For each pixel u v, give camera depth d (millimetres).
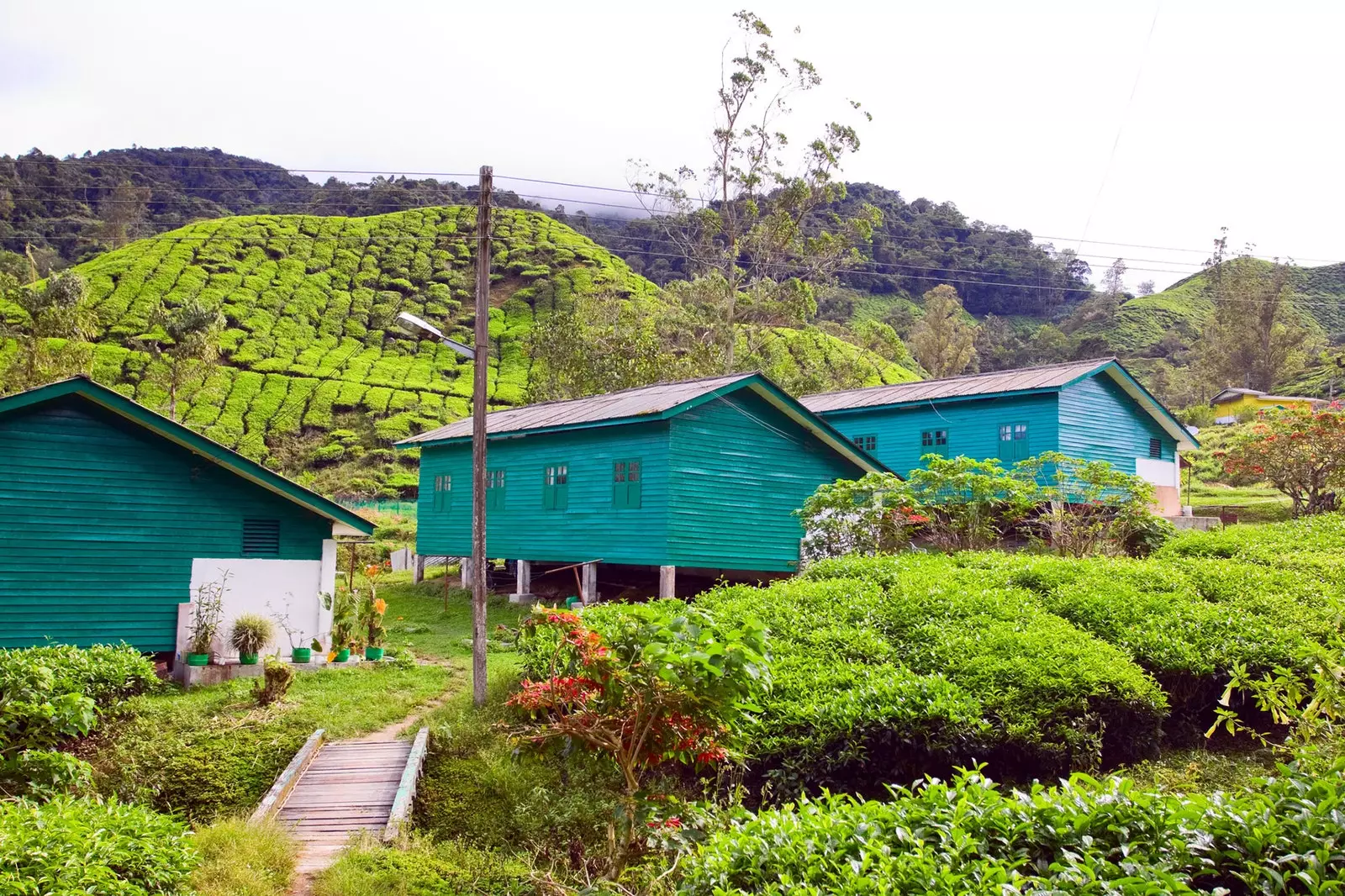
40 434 15586
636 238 117000
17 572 15250
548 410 26469
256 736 13211
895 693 10820
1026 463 21047
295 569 17547
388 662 17250
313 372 64312
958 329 87062
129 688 14500
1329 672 6793
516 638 11430
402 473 51281
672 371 43188
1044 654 11578
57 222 111438
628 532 21375
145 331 64812
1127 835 5465
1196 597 14141
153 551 16391
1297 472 26922
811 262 46031
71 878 7469
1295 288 116188
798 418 22734
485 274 15383
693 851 7008
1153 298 121188
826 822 6199
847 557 18141
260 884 9344
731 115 43719
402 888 9523
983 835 5750
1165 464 29047
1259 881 5004
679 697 7145
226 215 128500
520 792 11641
